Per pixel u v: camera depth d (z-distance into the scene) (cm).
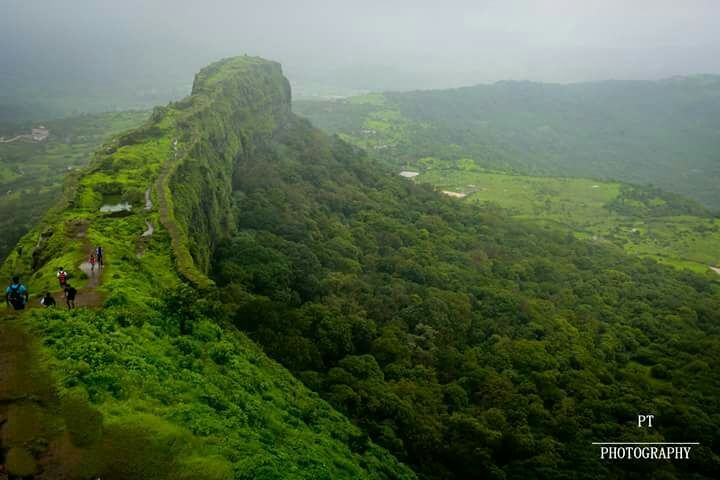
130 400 2197
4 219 12750
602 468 4344
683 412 5341
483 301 7806
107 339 2562
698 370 6544
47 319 2602
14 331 2472
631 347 7362
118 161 5706
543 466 4278
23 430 1920
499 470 4112
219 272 5691
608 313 8444
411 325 6378
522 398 5175
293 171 11431
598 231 15712
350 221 10244
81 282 3244
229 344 3300
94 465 1831
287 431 2741
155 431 2031
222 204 7275
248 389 2945
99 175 5306
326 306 5897
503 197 18850
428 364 5591
